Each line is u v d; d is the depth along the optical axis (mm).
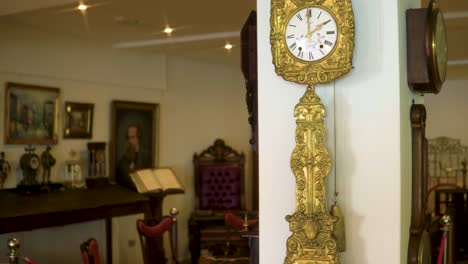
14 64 5461
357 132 2146
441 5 4719
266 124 2309
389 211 2092
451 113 9383
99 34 6047
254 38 2623
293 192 2258
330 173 2182
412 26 2219
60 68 5949
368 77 2125
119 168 6723
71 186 5852
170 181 6410
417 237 2238
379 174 2109
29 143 5660
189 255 7758
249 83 2684
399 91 2078
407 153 2264
